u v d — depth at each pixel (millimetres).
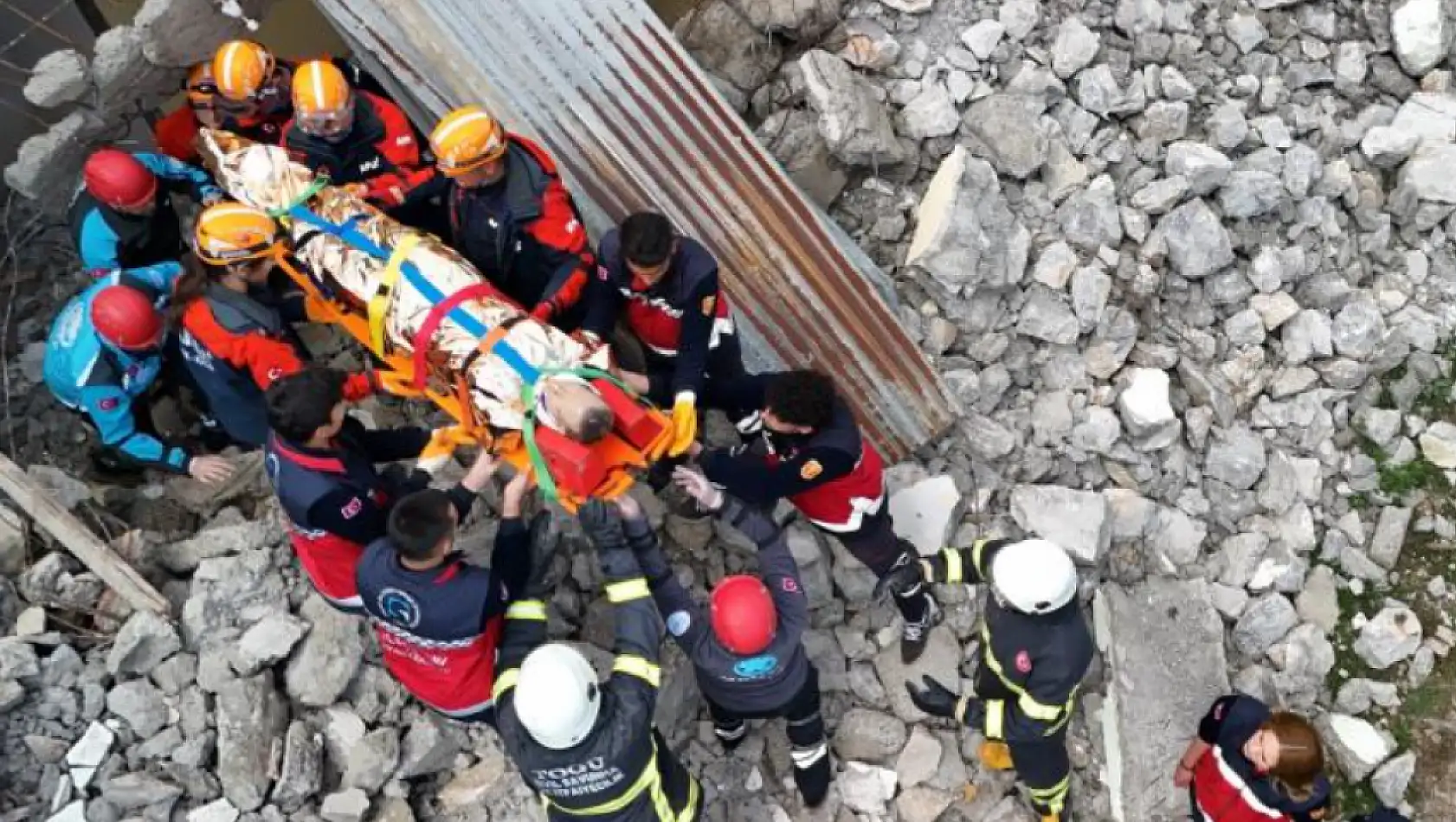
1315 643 5148
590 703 3629
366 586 3848
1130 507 5309
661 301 4371
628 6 5098
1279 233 5750
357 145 4582
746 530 4266
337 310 4355
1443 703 5137
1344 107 6105
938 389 5367
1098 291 5488
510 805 4586
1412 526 5488
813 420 4059
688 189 5168
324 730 4602
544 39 4977
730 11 5812
